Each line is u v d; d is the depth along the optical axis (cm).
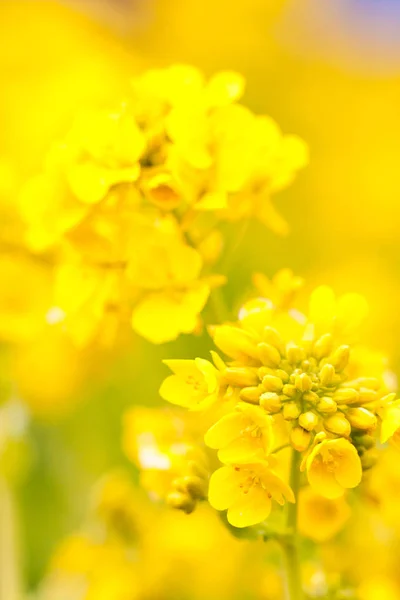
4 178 48
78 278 41
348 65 95
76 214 40
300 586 37
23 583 51
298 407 36
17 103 72
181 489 38
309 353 37
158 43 98
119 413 55
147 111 40
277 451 36
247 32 96
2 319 48
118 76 82
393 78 91
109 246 40
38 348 52
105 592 47
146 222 40
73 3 95
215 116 40
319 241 73
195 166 39
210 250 40
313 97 89
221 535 47
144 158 39
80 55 85
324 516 39
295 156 42
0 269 48
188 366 36
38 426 55
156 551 47
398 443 36
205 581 47
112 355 53
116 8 101
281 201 76
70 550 47
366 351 38
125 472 51
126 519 47
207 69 94
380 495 39
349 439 36
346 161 81
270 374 36
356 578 42
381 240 76
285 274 39
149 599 47
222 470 35
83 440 56
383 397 36
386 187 78
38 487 55
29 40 86
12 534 49
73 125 40
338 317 37
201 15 98
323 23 101
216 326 38
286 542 37
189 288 40
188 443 39
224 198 39
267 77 92
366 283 63
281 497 35
